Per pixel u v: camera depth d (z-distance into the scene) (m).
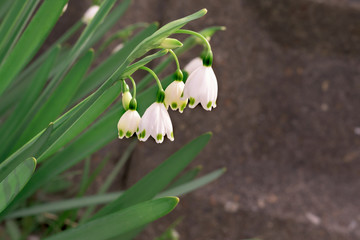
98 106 0.37
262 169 0.89
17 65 0.42
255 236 0.83
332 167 0.91
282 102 0.91
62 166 0.47
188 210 0.84
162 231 0.85
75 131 0.38
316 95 0.91
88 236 0.39
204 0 0.84
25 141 0.46
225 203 0.83
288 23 0.87
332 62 0.91
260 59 0.89
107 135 0.46
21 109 0.48
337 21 0.87
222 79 0.87
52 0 0.40
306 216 0.82
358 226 0.82
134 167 0.86
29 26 0.41
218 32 0.85
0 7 0.52
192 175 0.54
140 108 0.45
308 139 0.92
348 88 0.91
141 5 0.86
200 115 0.87
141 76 0.85
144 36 0.48
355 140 0.92
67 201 0.53
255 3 0.86
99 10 0.41
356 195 0.88
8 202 0.35
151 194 0.46
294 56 0.90
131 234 0.52
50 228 0.69
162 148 0.86
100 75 0.50
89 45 0.52
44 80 0.47
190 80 0.35
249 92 0.89
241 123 0.89
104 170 0.86
